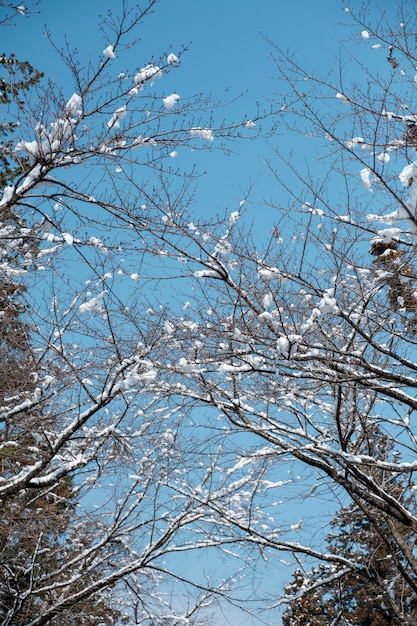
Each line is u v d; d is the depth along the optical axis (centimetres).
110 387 988
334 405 1055
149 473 1222
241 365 999
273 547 1157
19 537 1159
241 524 1175
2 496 981
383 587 1180
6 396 1049
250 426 1056
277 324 894
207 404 1093
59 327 1062
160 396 1116
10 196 811
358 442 1130
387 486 1209
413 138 896
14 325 1078
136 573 1348
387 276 914
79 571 1293
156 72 810
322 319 905
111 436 1055
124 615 1419
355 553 1312
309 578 1404
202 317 966
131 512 1255
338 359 891
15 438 1078
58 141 788
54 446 998
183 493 1198
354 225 920
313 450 999
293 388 1041
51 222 855
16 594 1198
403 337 911
